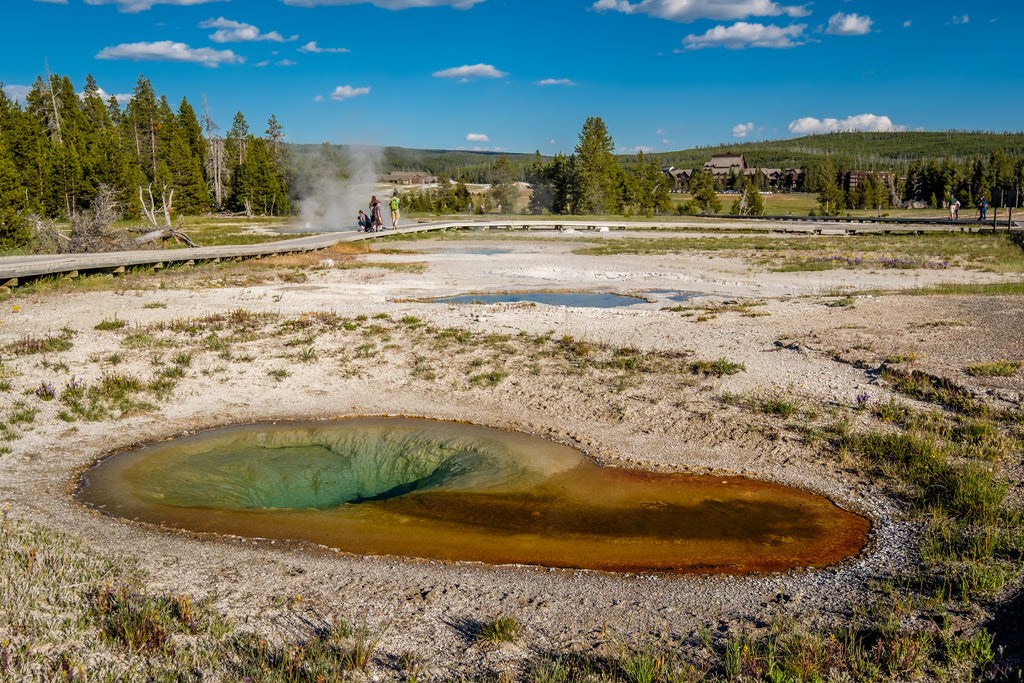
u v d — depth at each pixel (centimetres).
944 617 445
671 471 749
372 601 484
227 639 419
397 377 1105
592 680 386
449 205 8994
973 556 527
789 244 3334
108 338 1266
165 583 496
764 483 711
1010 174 9000
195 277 2070
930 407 884
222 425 923
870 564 539
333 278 2145
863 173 13988
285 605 472
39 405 951
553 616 467
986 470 676
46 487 711
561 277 2216
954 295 1599
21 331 1295
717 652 418
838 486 696
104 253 2380
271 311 1545
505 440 858
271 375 1109
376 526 621
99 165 5325
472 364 1148
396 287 1978
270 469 775
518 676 394
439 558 560
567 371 1098
